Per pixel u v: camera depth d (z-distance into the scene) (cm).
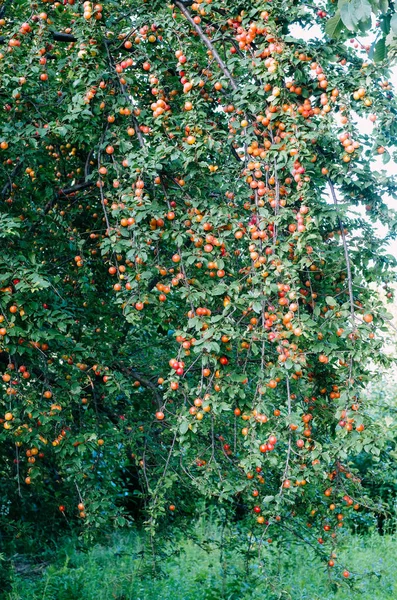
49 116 430
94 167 509
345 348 365
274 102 357
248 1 376
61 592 575
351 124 354
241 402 361
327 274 389
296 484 368
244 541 492
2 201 468
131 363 533
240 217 401
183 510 569
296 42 352
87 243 532
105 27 392
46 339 394
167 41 419
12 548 620
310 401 408
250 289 373
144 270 375
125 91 399
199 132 365
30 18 397
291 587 566
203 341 338
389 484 885
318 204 357
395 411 790
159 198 398
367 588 617
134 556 530
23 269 366
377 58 290
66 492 584
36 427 418
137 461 492
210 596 539
